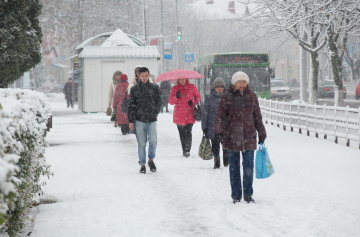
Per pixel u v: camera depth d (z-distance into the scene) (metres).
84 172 18.09
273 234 10.42
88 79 51.03
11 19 24.16
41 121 13.09
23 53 25.09
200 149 18.61
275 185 15.35
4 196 6.02
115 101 30.94
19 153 8.55
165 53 97.12
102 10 100.94
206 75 51.97
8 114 8.80
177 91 21.47
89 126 37.09
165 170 18.34
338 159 20.58
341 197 13.66
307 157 21.19
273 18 38.81
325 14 35.03
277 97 78.56
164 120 41.12
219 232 10.62
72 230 10.90
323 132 28.55
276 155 21.84
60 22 87.62
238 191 13.21
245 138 13.14
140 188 15.19
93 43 100.31
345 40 39.62
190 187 15.26
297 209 12.41
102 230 10.89
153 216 11.98
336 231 10.61
